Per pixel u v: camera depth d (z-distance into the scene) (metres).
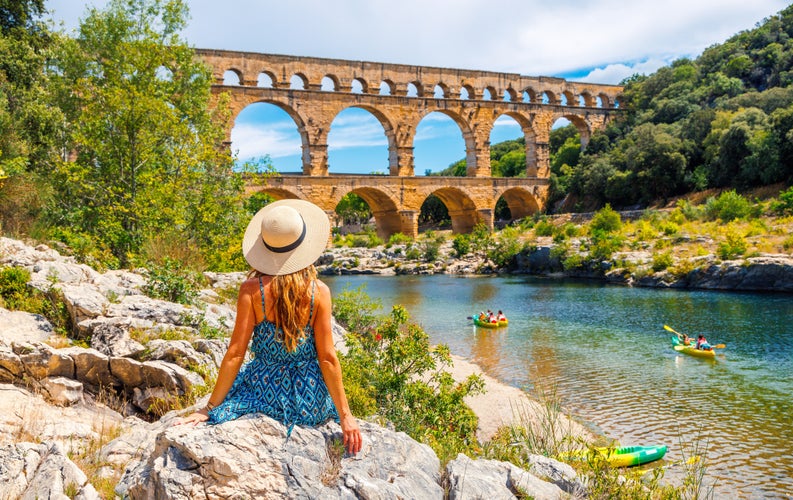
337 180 76.00
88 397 9.88
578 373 22.83
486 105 87.50
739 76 104.12
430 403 12.67
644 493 8.16
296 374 4.96
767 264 39.88
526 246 62.44
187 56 41.97
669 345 26.88
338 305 24.48
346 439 4.89
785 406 18.44
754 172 72.19
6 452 5.87
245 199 35.34
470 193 85.62
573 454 10.87
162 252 23.17
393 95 80.75
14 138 27.84
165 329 12.66
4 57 35.31
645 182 83.12
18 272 13.10
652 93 102.94
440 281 56.62
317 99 75.94
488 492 5.73
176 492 4.38
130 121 29.12
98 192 29.73
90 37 40.38
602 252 53.47
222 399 4.81
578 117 96.25
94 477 6.22
